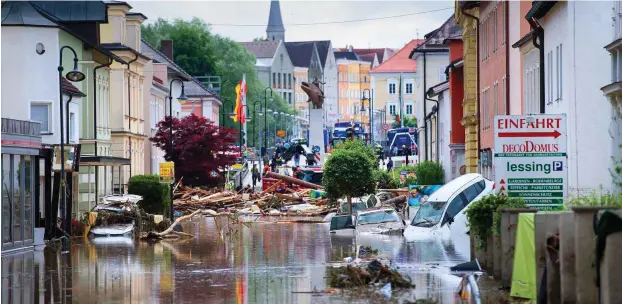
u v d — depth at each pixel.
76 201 79.50
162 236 72.25
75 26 97.06
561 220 29.56
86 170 84.38
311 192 121.38
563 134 43.91
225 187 134.00
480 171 90.31
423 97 142.00
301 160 170.38
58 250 61.41
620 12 49.12
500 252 39.03
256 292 39.06
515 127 44.06
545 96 62.38
